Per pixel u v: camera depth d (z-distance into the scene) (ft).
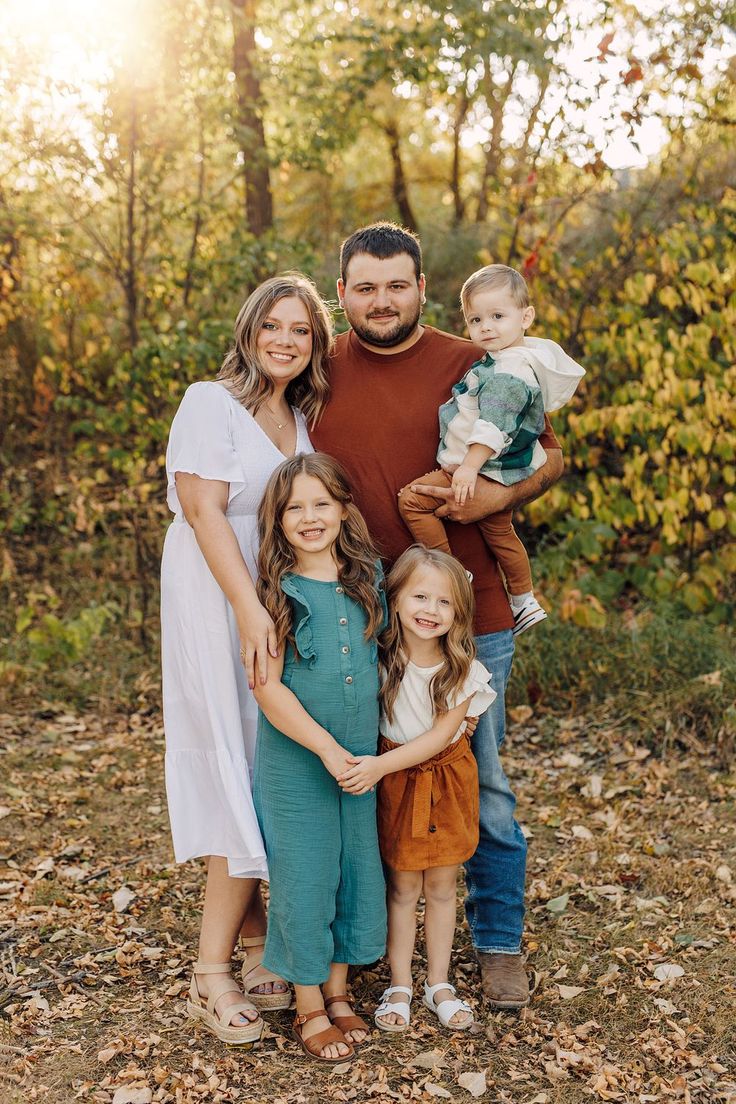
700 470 19.52
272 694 8.64
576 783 15.42
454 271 30.66
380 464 9.62
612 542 21.21
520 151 23.35
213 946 9.52
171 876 12.64
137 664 20.10
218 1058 9.01
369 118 28.58
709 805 14.55
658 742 16.31
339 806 8.96
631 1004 9.97
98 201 21.48
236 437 9.16
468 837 9.48
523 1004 9.86
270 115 26.96
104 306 23.61
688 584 19.77
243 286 21.59
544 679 18.11
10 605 21.81
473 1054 9.16
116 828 14.11
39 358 25.91
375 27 23.94
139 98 20.17
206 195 23.44
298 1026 9.24
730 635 19.04
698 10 19.52
